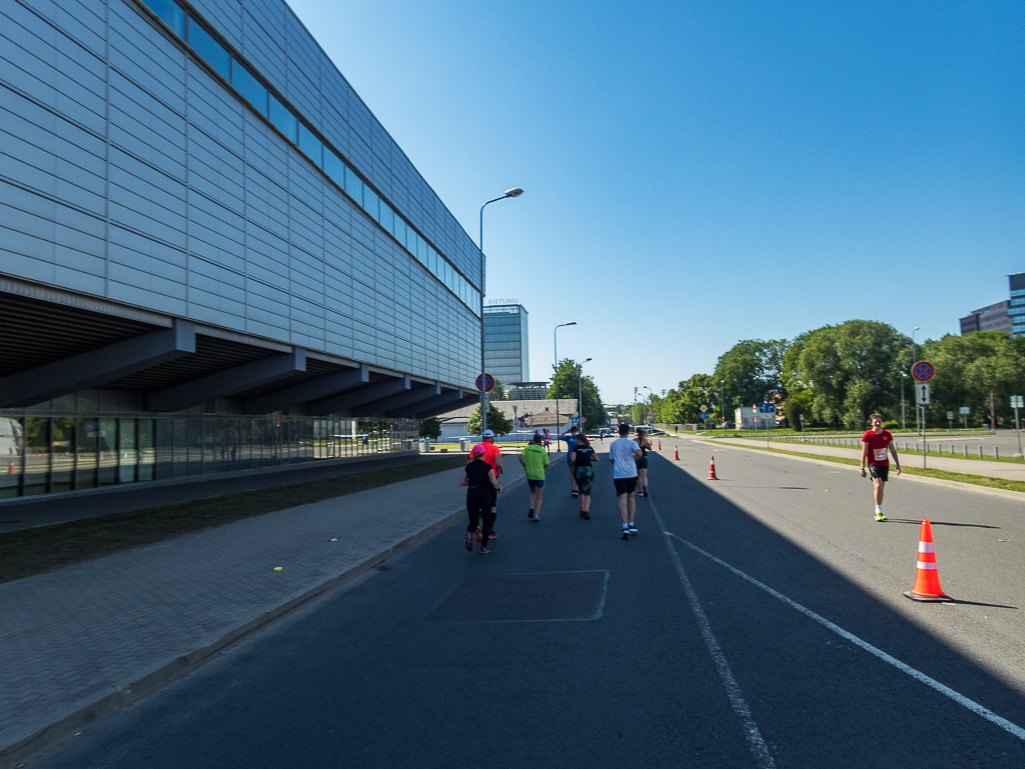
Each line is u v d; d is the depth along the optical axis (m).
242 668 4.93
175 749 3.65
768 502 14.13
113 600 6.55
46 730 3.77
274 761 3.45
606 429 71.12
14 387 16.20
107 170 13.09
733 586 6.81
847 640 5.02
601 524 11.72
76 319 13.48
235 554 8.88
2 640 5.32
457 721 3.84
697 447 48.53
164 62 15.06
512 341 156.25
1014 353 70.88
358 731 3.76
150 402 22.08
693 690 4.16
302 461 32.19
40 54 11.55
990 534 9.54
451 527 12.04
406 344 33.94
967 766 3.14
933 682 4.17
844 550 8.58
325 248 24.00
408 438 50.66
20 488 16.72
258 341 19.31
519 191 24.64
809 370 82.81
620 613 5.95
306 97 22.62
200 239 16.23
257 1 19.41
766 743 3.42
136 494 17.92
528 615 6.03
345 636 5.63
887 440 11.10
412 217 35.06
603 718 3.79
